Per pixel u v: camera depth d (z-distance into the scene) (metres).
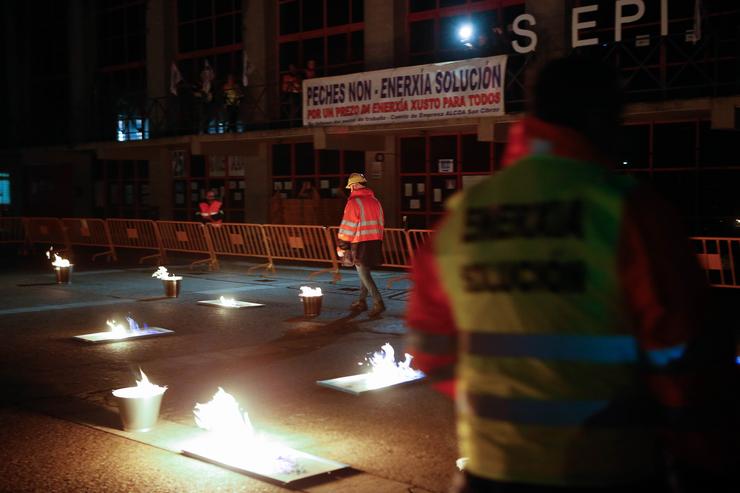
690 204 15.69
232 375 7.46
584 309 1.71
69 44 28.66
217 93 24.11
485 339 1.84
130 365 7.92
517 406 1.77
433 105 16.92
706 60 14.37
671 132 15.85
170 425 5.79
